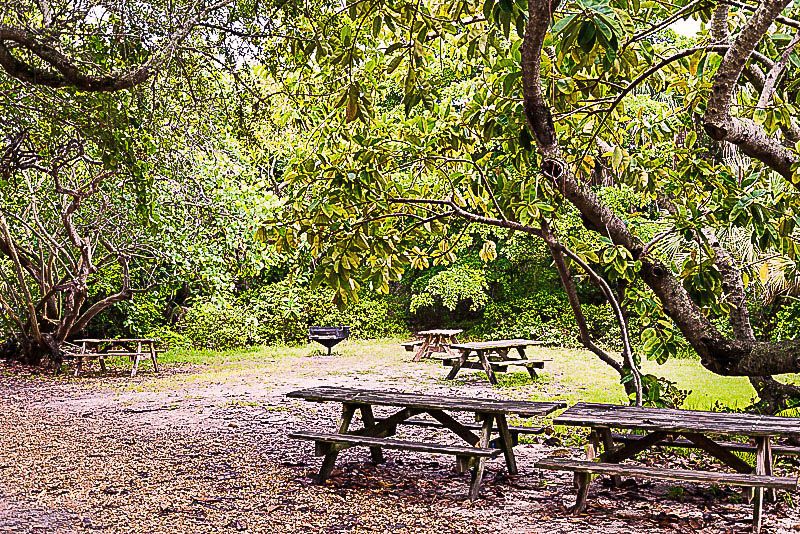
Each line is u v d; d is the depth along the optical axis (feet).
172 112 25.96
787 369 15.03
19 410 31.22
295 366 49.83
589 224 17.46
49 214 47.44
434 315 73.61
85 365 50.55
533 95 14.78
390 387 38.78
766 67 18.71
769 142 14.66
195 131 27.43
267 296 68.08
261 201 38.73
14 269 49.08
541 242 63.21
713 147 29.25
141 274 55.36
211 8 20.25
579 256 19.15
